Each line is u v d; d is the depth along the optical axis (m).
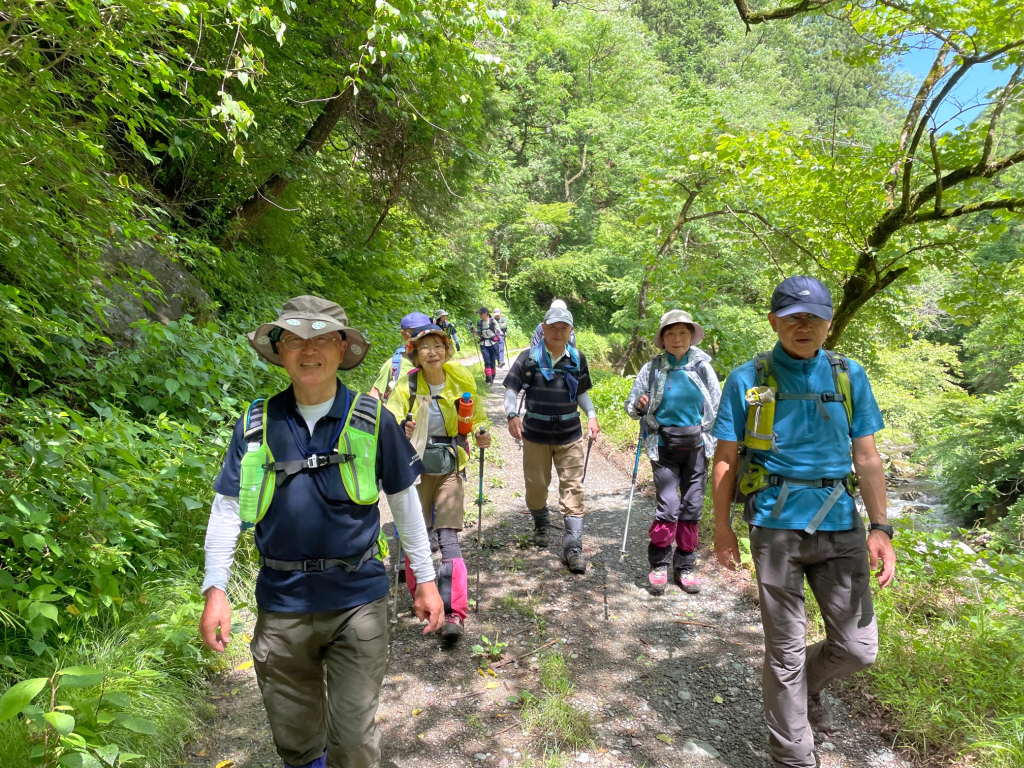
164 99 5.73
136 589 2.98
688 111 15.20
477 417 3.45
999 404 10.29
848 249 5.54
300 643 1.76
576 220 30.97
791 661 2.19
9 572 2.51
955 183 4.90
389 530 4.61
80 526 2.71
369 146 10.55
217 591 1.69
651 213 7.81
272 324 1.69
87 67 2.91
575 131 29.89
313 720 1.89
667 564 3.95
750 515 2.28
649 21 45.47
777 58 24.03
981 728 2.37
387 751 2.42
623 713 2.71
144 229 3.65
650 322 7.54
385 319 10.36
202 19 3.55
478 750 2.44
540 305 31.81
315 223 10.86
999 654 2.82
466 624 3.43
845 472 2.22
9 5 2.39
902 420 14.74
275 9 6.11
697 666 3.07
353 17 6.54
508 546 4.57
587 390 4.33
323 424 1.78
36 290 3.37
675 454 3.87
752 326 10.99
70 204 3.08
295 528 1.71
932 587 3.46
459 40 5.24
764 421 2.23
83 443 2.77
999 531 8.79
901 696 2.62
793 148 5.36
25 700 1.56
